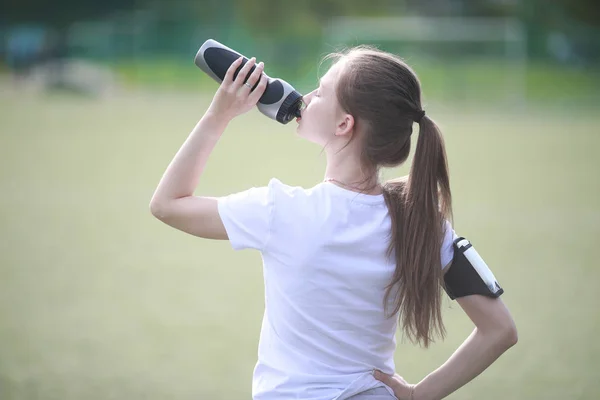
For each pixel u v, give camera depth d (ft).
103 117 86.99
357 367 8.75
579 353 20.97
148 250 32.73
